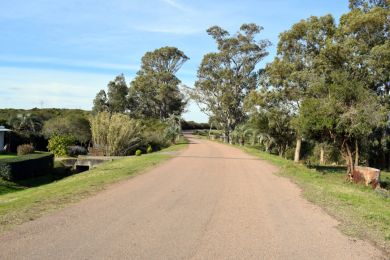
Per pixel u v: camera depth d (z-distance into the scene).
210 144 51.81
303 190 13.42
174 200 10.72
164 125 61.03
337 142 22.73
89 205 9.73
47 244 6.39
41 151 40.09
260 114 38.47
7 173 21.56
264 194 12.31
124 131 34.94
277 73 32.09
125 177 15.56
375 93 29.42
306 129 22.42
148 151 37.97
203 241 6.84
